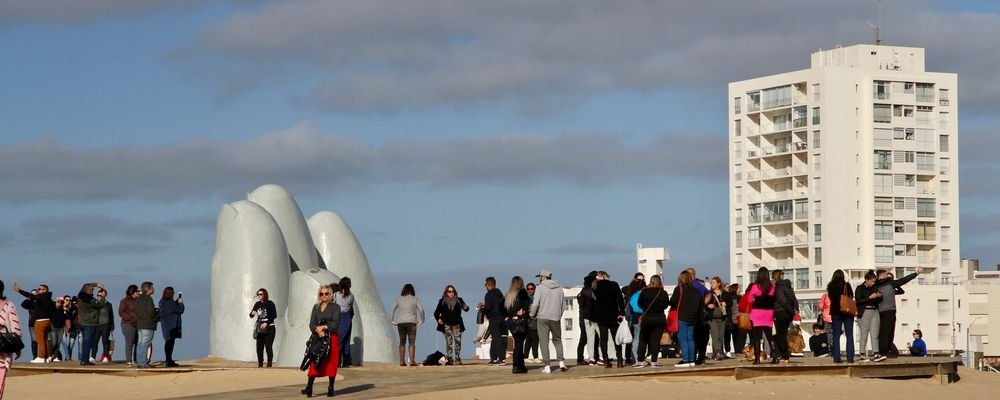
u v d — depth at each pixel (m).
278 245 54.94
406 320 42.94
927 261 133.00
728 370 35.03
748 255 136.50
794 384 34.75
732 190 138.00
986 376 41.00
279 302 54.31
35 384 40.72
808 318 129.88
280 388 35.34
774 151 135.00
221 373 39.84
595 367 39.09
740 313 37.91
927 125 133.50
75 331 48.16
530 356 59.38
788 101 133.62
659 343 37.16
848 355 37.19
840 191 130.62
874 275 38.91
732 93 138.12
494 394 31.92
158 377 40.19
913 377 37.94
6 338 29.39
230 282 54.19
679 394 32.25
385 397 31.94
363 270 56.41
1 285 29.58
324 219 57.75
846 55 133.88
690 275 37.41
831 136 130.75
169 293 43.47
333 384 32.88
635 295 39.75
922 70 134.62
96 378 40.94
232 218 55.09
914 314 127.44
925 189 133.62
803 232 132.50
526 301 37.44
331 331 32.62
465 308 43.44
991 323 126.69
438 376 37.59
